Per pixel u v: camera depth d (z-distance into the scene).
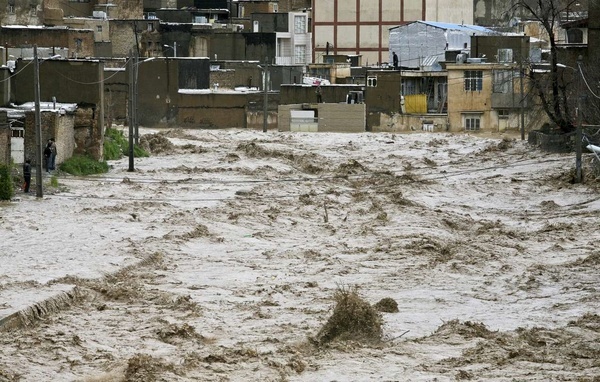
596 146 144.88
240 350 64.69
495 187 143.25
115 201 124.12
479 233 108.00
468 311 76.56
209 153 183.75
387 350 66.00
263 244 101.88
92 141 161.00
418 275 87.75
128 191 134.12
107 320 72.62
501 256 96.19
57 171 147.12
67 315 73.81
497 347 66.50
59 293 77.00
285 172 161.00
